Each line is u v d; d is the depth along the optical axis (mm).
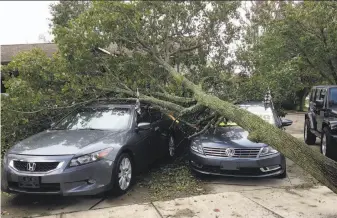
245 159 6047
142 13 8562
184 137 8680
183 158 8320
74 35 7297
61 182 4914
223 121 7355
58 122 6863
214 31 9789
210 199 5410
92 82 7527
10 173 5086
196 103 7699
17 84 6809
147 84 8195
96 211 4977
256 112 7602
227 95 8312
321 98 9453
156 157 7402
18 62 7203
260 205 5129
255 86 8258
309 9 11352
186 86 7840
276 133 5129
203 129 6934
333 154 7711
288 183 6258
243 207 5055
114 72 7953
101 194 5684
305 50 12000
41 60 7301
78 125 6559
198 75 9000
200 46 9742
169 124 8320
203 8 9734
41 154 5098
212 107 6633
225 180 6484
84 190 5027
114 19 7793
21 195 5730
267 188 5977
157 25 8992
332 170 4609
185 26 9648
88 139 5625
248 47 9789
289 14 11664
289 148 4938
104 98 7762
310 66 12875
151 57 8641
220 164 6125
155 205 5184
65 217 4762
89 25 7621
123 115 6695
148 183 6312
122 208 5074
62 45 7328
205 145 6332
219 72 9008
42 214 4906
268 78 8500
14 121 6945
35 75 7348
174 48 9812
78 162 5043
